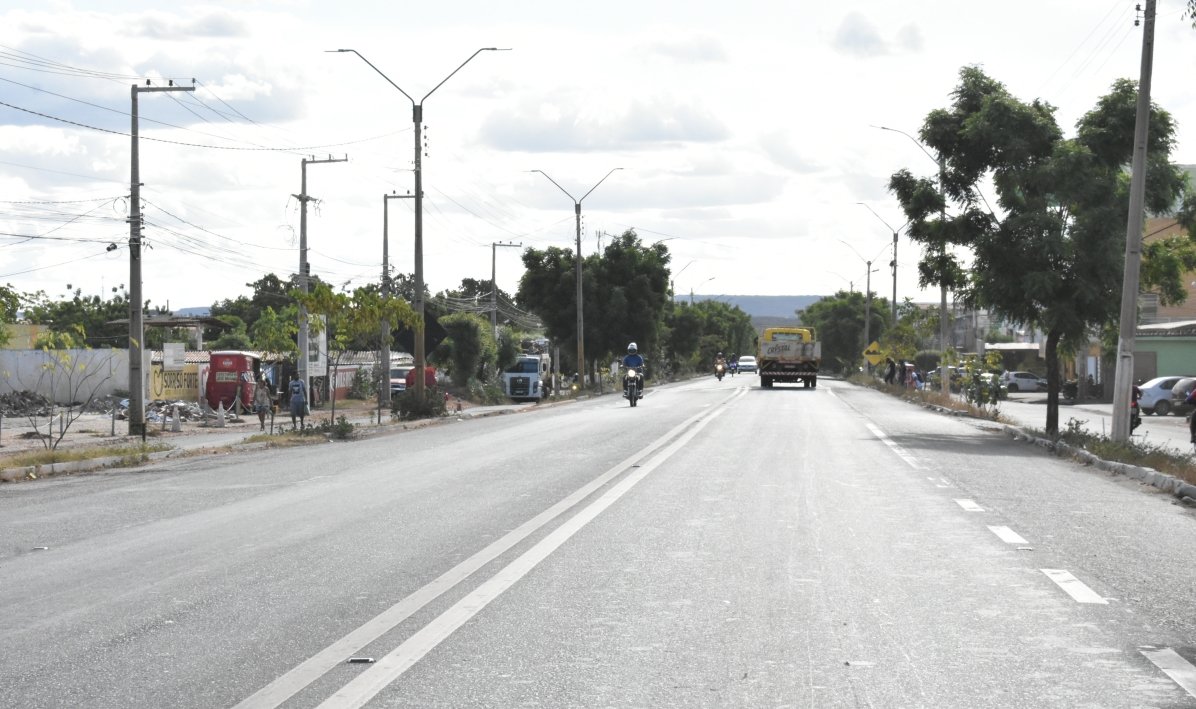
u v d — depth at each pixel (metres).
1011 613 8.41
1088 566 10.34
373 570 10.15
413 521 13.29
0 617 8.51
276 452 26.11
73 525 13.66
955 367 54.94
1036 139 29.78
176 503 15.73
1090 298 28.67
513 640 7.59
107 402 48.72
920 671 6.85
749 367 132.00
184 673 6.84
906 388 58.59
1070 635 7.75
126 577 10.04
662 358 100.12
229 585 9.55
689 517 13.40
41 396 49.28
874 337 119.69
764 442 25.42
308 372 49.56
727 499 15.08
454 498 15.51
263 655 7.24
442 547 11.38
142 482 19.14
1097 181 28.70
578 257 68.75
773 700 6.26
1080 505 14.86
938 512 13.93
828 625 8.01
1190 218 29.33
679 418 35.50
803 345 69.62
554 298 78.25
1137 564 10.48
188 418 43.31
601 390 71.62
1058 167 28.52
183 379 51.78
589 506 14.42
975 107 30.88
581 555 10.84
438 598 8.92
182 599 9.01
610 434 28.36
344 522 13.29
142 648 7.47
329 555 10.98
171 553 11.30
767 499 15.08
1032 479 18.16
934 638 7.65
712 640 7.58
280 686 6.53
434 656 7.19
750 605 8.65
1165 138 28.92
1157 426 40.50
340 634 7.78
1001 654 7.24
